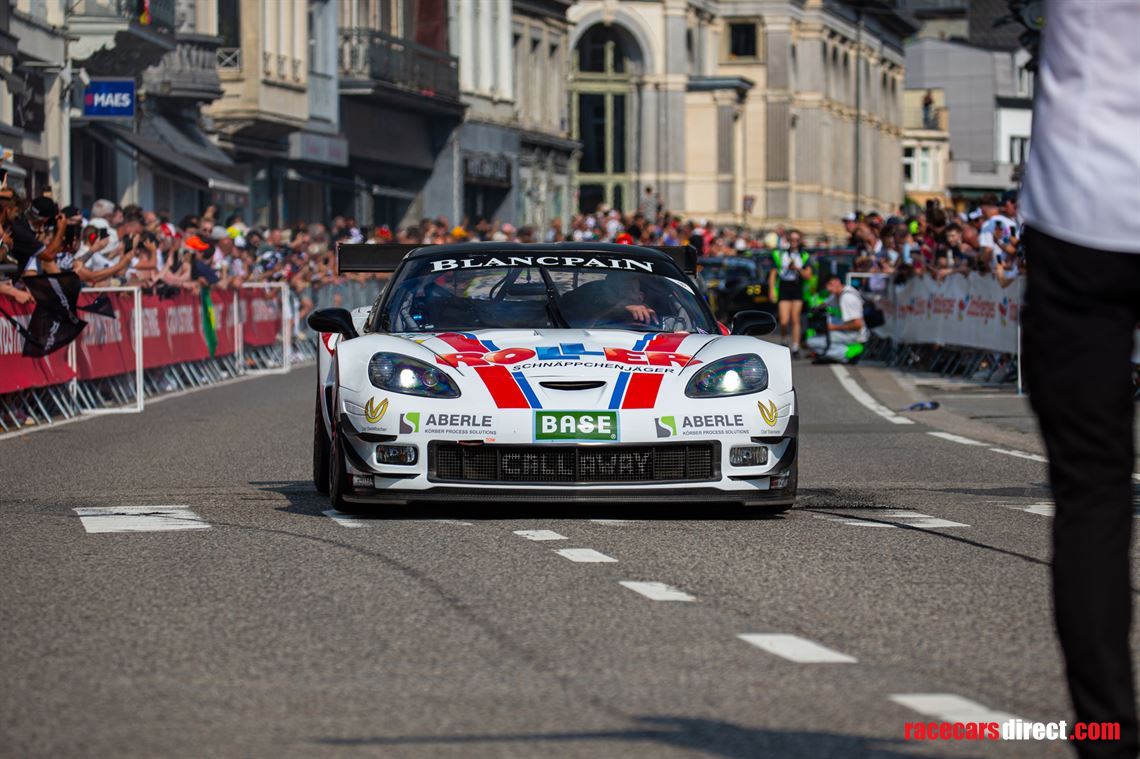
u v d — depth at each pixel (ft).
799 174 569.23
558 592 42.80
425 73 333.83
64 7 201.98
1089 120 22.36
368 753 28.19
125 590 43.34
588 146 497.05
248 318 156.76
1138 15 22.18
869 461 79.30
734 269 262.47
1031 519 57.47
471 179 366.02
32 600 42.06
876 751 28.09
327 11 295.07
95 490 66.85
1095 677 22.80
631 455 54.60
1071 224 22.48
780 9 542.98
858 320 166.61
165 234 145.18
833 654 35.65
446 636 37.55
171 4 223.10
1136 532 53.67
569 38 451.12
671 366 56.13
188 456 80.84
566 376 55.11
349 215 317.01
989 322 135.23
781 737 28.99
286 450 83.92
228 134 258.16
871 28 643.45
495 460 54.60
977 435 93.56
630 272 63.62
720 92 512.22
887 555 48.93
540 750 28.27
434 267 63.62
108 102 203.51
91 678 33.73
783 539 51.98
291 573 45.70
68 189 204.13
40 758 27.96
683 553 49.03
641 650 36.09
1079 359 22.77
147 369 124.88
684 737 29.07
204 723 30.22
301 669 34.42
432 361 56.08
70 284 99.19
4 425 95.45
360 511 58.59
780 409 55.83
